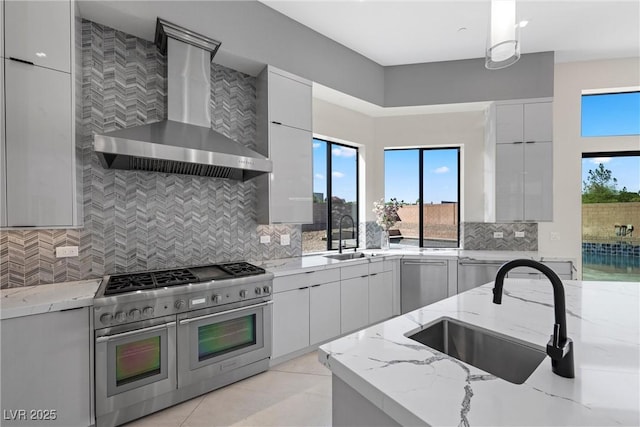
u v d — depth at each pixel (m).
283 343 2.88
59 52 2.06
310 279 3.12
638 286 2.13
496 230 4.49
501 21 1.36
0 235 2.12
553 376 0.93
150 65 2.73
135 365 2.05
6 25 1.92
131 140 2.16
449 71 4.28
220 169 2.89
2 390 1.69
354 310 3.57
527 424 0.69
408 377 0.91
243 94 3.36
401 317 1.48
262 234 3.51
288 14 3.33
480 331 1.36
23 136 1.96
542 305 1.69
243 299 2.55
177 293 2.20
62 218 2.07
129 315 2.01
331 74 3.77
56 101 2.05
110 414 1.99
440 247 4.87
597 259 4.32
